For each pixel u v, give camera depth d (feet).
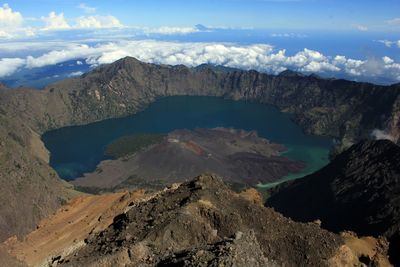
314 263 209.97
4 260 269.44
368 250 249.96
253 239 163.22
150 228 204.85
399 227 392.68
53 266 212.23
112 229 232.12
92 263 180.86
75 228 322.96
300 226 230.27
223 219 216.13
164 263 163.63
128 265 177.88
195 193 238.27
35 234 343.05
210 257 144.36
